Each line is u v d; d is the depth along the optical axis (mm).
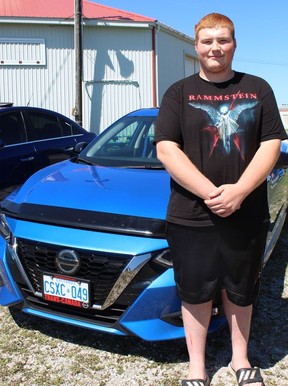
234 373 2332
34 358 2545
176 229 2070
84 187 2818
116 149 3633
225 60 1969
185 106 2006
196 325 2189
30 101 13992
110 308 2383
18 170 5320
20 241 2580
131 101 14594
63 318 2496
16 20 13367
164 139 2029
